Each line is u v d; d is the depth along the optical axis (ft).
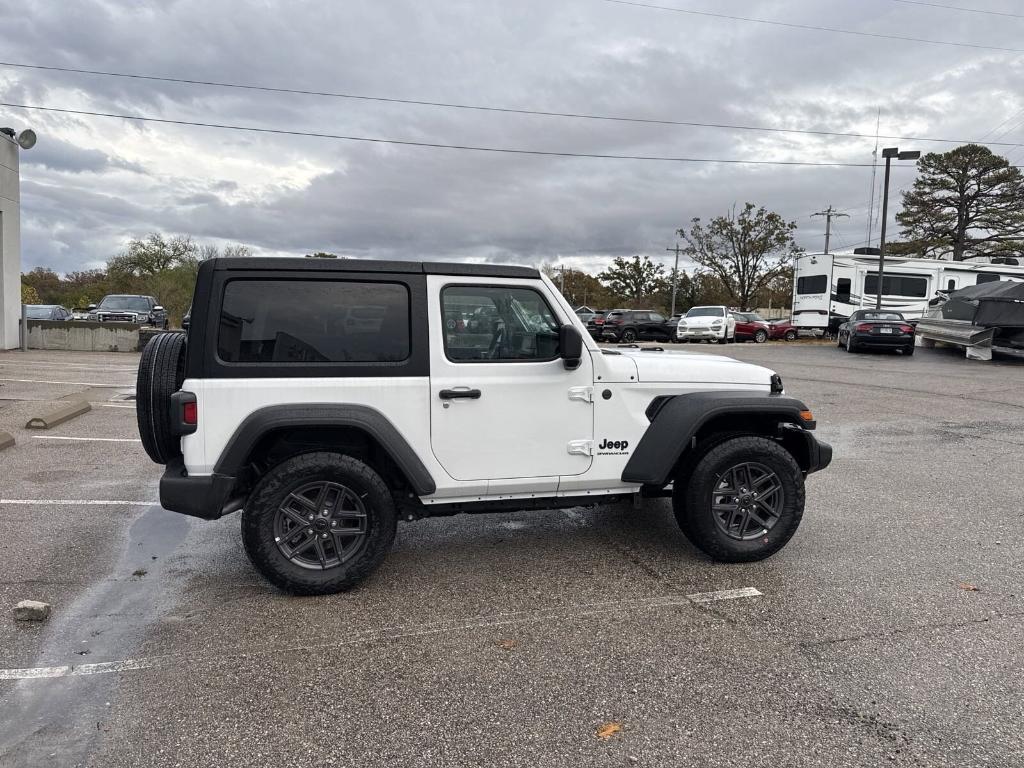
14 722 9.03
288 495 12.50
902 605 12.73
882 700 9.63
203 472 12.16
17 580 13.61
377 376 12.67
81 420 30.30
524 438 13.51
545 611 12.44
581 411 13.80
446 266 13.12
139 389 12.67
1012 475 22.74
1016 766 8.22
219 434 12.09
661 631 11.68
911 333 69.62
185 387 12.00
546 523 17.49
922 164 160.66
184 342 13.46
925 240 163.43
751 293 162.50
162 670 10.36
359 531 12.93
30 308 88.33
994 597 13.10
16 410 31.83
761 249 156.25
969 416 34.50
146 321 83.61
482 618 12.14
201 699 9.60
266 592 13.16
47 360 54.95
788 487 14.52
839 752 8.48
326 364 12.49
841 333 80.02
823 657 10.80
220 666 10.48
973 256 159.84
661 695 9.75
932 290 94.17
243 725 9.01
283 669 10.41
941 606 12.69
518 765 8.25
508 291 13.43
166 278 129.80
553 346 13.69
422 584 13.61
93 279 181.47
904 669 10.46
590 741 8.70
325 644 11.18
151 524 17.02
